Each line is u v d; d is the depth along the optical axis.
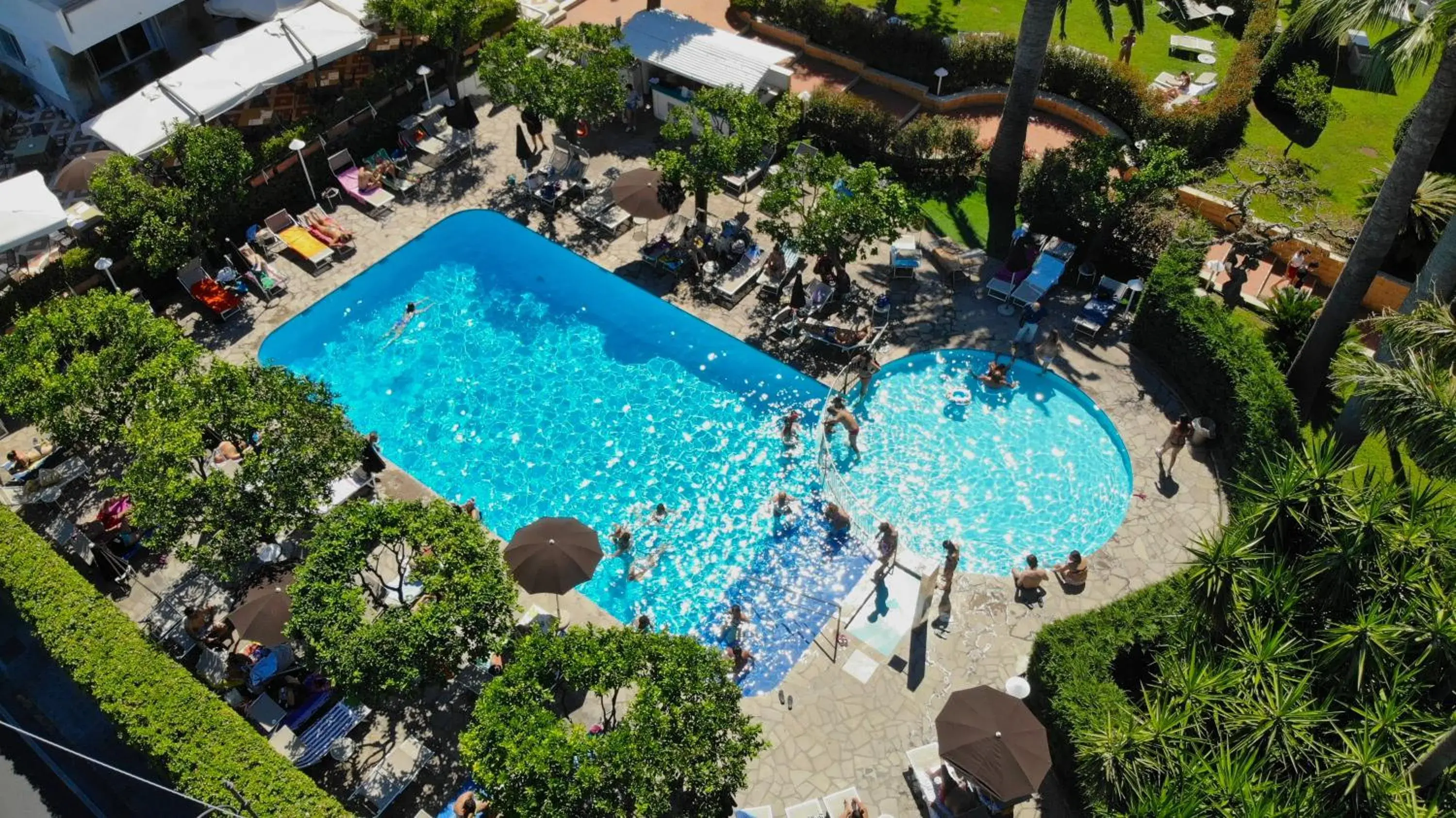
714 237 32.38
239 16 36.19
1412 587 18.55
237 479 21.84
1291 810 16.94
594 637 19.70
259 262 31.44
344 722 21.47
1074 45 40.22
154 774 22.36
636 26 36.78
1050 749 20.97
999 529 25.77
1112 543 25.12
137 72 36.38
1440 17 20.88
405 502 23.45
